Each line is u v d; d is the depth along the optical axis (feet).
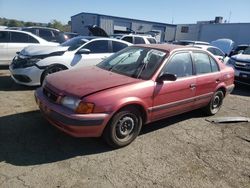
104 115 12.51
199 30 119.03
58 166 11.87
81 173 11.50
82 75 14.83
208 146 15.15
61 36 52.70
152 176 11.78
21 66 23.11
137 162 12.76
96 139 14.52
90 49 25.80
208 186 11.48
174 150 14.28
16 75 23.38
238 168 13.12
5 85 24.67
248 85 33.24
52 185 10.57
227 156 14.20
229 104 24.48
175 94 15.81
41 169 11.55
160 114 15.39
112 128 13.12
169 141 15.29
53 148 13.34
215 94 19.65
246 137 16.85
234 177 12.34
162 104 15.19
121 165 12.38
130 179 11.41
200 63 17.95
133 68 15.49
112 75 14.90
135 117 14.08
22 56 23.67
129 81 14.03
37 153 12.78
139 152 13.70
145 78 14.62
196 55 17.67
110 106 12.61
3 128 15.06
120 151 13.62
